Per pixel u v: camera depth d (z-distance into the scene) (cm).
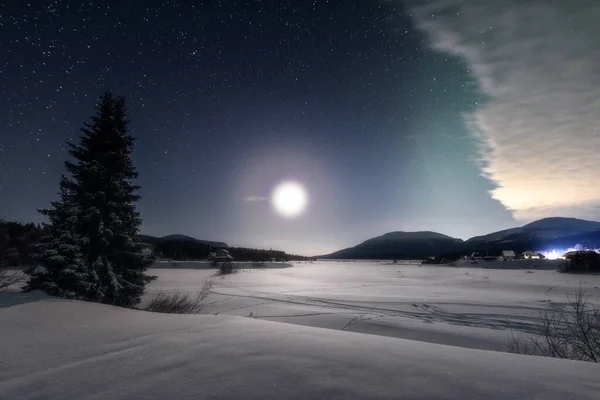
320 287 2953
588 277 4056
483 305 1783
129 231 1348
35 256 1169
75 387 262
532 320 1323
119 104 1414
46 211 1233
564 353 603
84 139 1337
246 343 367
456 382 259
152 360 317
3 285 1087
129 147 1409
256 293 2350
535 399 231
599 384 256
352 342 373
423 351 341
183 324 475
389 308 1667
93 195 1268
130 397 241
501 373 279
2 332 432
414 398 232
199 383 261
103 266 1230
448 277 4500
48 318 508
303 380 263
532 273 5100
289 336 399
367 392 241
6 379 281
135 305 1305
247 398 235
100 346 373
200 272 5341
